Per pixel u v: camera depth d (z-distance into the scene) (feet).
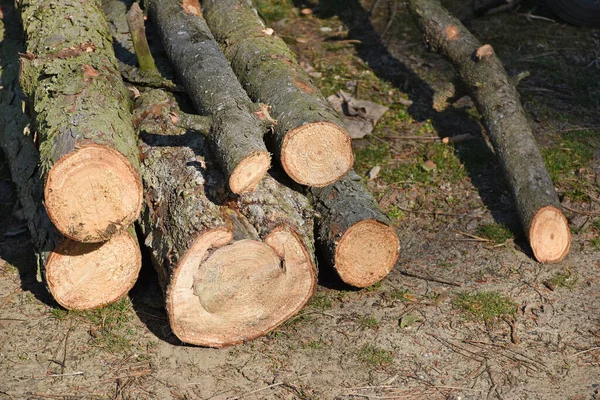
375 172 34.58
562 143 36.37
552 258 29.58
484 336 26.14
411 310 27.30
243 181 23.95
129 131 26.27
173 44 31.42
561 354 25.30
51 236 25.52
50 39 30.14
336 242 26.45
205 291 24.50
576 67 42.32
